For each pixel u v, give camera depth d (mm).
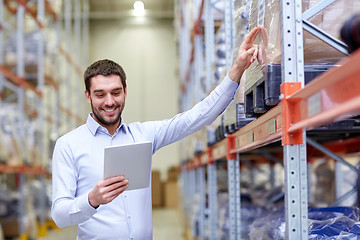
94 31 17375
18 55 7633
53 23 11180
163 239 8938
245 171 7750
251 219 3922
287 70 1654
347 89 1048
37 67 8742
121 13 17359
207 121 2607
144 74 17391
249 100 2184
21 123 7664
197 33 5070
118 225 2461
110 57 17344
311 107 1354
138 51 17453
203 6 4371
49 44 10133
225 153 3252
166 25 17578
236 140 2873
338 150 4078
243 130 2549
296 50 1649
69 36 12484
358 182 3311
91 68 2332
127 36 17453
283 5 1670
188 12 6207
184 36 7504
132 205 2496
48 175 11109
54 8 10055
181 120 2652
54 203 2314
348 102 1038
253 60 2051
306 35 1777
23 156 7609
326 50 1846
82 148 2477
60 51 11055
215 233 4191
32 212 8305
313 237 2107
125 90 2469
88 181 2467
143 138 2637
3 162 6465
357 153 4000
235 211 3080
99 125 2512
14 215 7953
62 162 2438
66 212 2146
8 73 7043
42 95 8672
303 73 1648
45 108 11641
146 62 17422
